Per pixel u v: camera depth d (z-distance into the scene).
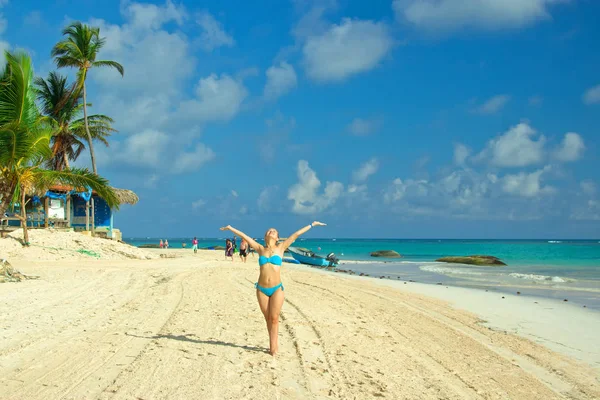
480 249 85.56
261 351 6.98
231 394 5.16
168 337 7.66
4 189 17.88
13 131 16.23
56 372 5.75
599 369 7.19
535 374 6.79
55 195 32.22
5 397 4.91
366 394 5.41
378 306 12.37
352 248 101.12
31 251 23.75
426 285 19.84
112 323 8.72
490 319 11.51
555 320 11.57
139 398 4.95
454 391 5.75
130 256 28.22
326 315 10.36
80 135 38.69
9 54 16.56
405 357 7.17
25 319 8.90
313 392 5.36
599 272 30.22
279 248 6.91
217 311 10.22
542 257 52.62
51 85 36.91
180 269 20.78
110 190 22.14
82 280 15.69
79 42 34.41
